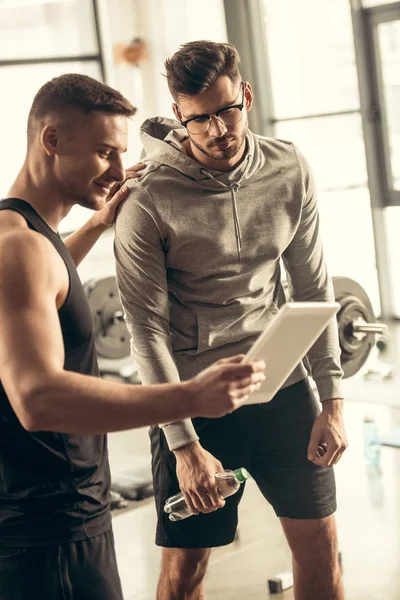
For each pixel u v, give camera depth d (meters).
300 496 2.44
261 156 2.39
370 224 7.65
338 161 7.78
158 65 8.14
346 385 5.90
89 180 1.78
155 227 2.28
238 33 7.64
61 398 1.50
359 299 3.56
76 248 2.35
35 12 7.96
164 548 2.46
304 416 2.44
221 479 2.21
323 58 7.63
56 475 1.72
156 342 2.28
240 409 2.38
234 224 2.33
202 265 2.33
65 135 1.75
